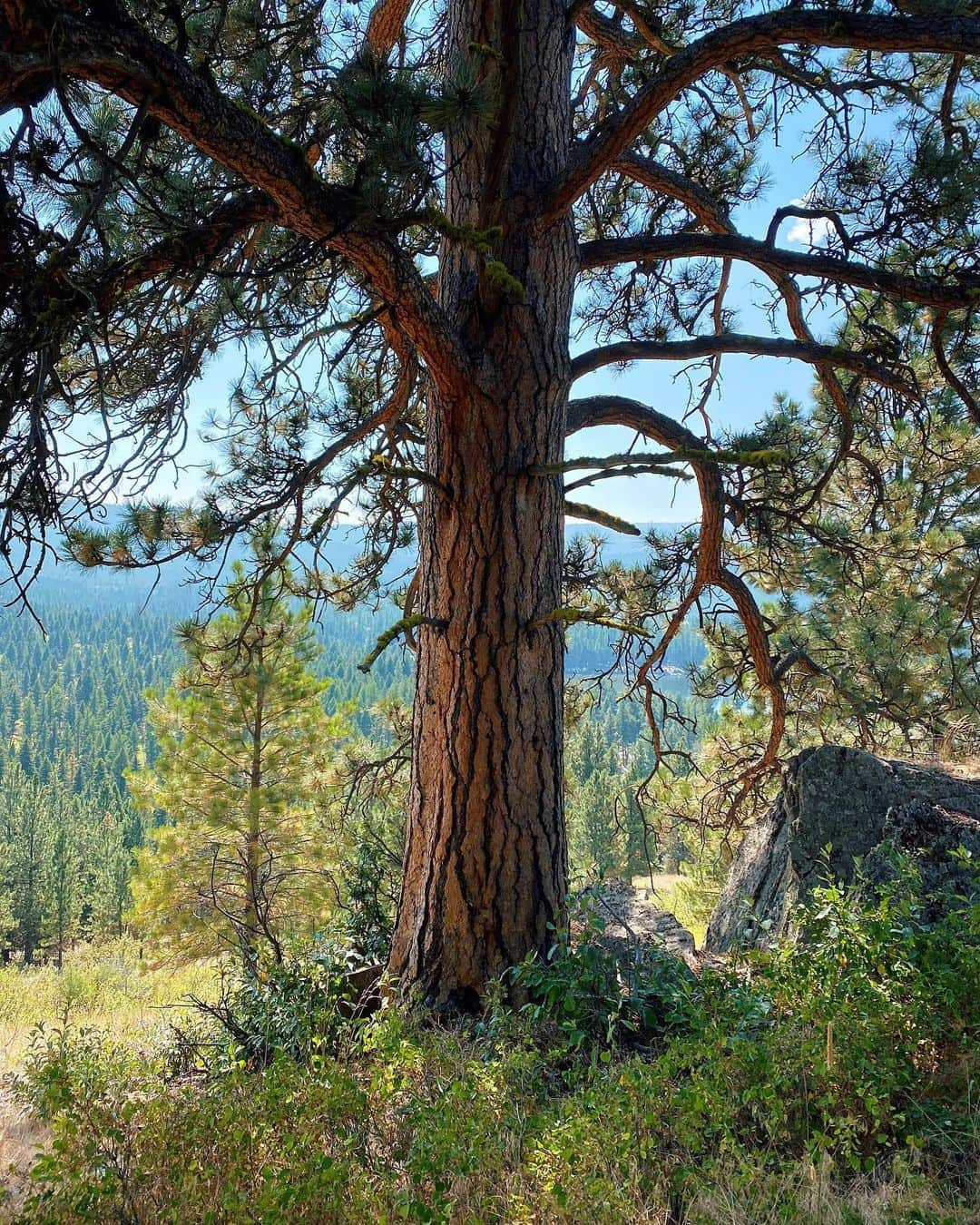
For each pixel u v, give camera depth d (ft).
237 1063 13.09
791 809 20.30
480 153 16.69
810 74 20.57
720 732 36.58
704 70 15.25
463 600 16.16
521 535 16.11
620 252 18.60
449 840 15.84
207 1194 9.76
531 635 16.08
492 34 16.24
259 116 12.02
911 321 22.07
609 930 18.61
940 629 29.63
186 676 45.34
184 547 18.51
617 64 22.39
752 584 33.40
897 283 17.83
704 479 20.83
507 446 16.15
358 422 23.36
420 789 16.72
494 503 16.08
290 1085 11.32
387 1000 15.64
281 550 21.95
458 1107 10.58
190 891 46.42
